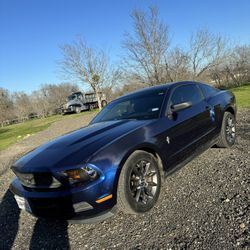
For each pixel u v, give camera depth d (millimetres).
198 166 4359
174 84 4359
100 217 2752
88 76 24734
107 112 4586
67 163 2762
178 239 2564
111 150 2879
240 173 3785
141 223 2975
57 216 2824
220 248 2322
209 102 4645
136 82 18578
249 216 2697
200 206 3074
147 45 17609
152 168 3271
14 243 3102
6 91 57000
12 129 23375
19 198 3105
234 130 5270
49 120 26609
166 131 3520
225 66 25203
